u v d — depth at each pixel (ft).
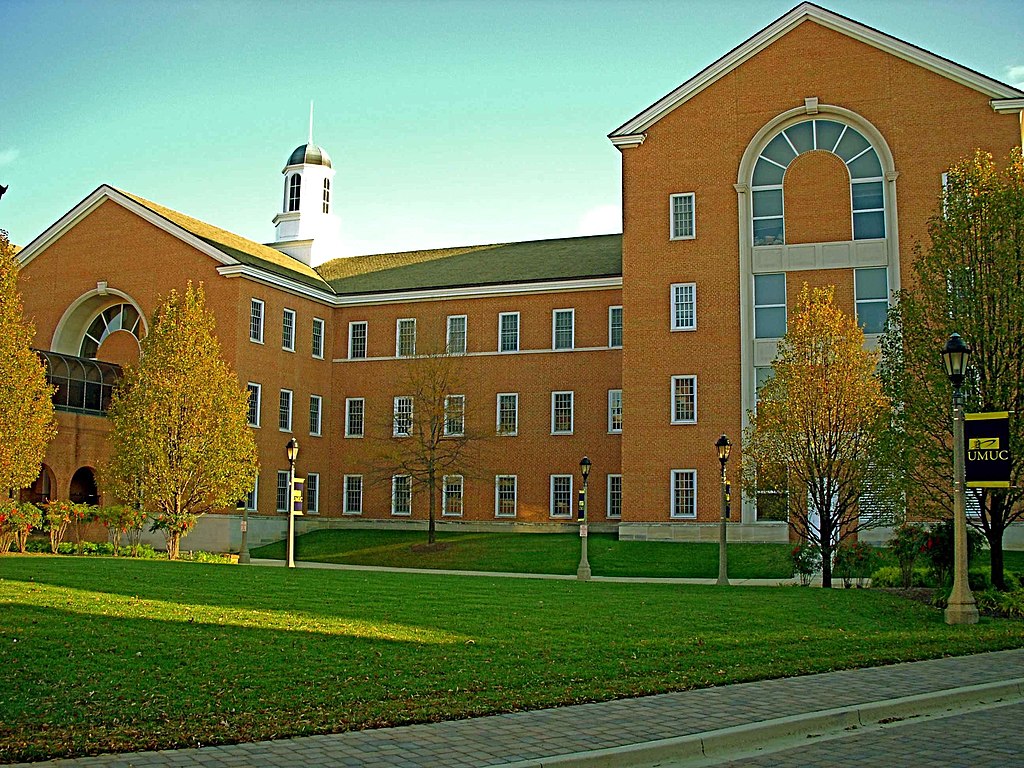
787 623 62.39
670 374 144.25
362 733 33.30
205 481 135.74
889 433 79.51
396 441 168.55
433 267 192.44
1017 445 74.95
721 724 35.47
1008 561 111.86
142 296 170.50
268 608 62.54
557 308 173.37
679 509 142.31
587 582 97.40
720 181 144.77
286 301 175.63
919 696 41.01
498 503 172.96
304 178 207.41
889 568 93.35
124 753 30.07
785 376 93.66
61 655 43.47
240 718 34.17
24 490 164.96
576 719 35.91
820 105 140.15
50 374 153.69
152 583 76.02
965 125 134.62
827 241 139.64
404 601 68.69
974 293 77.10
